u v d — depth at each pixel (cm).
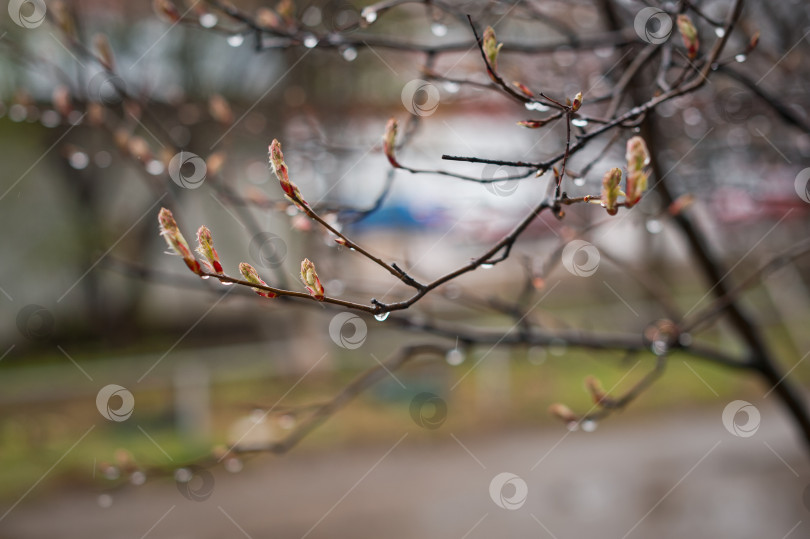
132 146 267
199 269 118
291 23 234
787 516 702
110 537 671
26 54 288
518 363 1045
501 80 141
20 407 897
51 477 772
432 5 241
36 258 1120
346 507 735
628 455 851
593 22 342
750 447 857
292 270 802
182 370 922
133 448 825
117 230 1155
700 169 345
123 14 759
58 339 1161
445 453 859
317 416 263
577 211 311
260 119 363
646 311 1058
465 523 702
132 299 1202
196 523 699
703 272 304
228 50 701
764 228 442
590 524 700
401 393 951
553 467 823
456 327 273
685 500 741
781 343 1034
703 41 280
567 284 1285
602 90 290
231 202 258
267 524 702
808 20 320
